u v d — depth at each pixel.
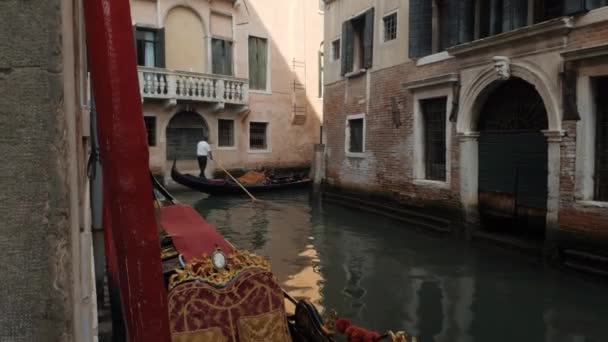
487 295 5.78
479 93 8.34
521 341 4.53
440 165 9.72
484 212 8.62
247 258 3.04
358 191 12.42
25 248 0.97
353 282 6.31
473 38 8.70
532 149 7.64
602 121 6.52
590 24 6.39
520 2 7.50
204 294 2.75
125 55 0.98
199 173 17.48
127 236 1.01
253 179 16.66
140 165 1.01
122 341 2.51
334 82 13.56
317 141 21.20
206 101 16.98
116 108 0.98
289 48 20.02
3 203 0.96
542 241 7.59
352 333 3.02
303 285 6.20
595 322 4.96
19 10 0.95
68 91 1.02
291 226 10.31
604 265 6.18
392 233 9.49
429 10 9.69
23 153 0.96
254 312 2.83
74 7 1.38
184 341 2.60
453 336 4.64
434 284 6.21
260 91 19.17
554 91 6.89
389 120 11.03
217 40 17.83
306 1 20.30
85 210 1.78
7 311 0.97
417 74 10.02
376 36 11.45
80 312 1.12
